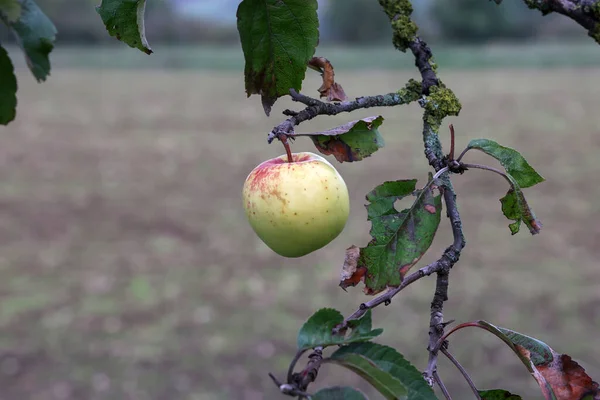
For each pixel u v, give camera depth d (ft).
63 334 28.25
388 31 167.12
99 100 113.19
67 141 77.30
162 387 23.93
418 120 88.58
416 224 4.86
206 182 57.21
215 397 23.34
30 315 30.35
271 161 6.11
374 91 100.83
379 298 4.50
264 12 5.23
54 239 41.91
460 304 30.42
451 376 24.22
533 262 35.99
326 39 168.45
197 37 192.75
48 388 23.99
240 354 26.45
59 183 57.26
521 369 24.52
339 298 31.71
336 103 5.39
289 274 35.29
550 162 59.98
